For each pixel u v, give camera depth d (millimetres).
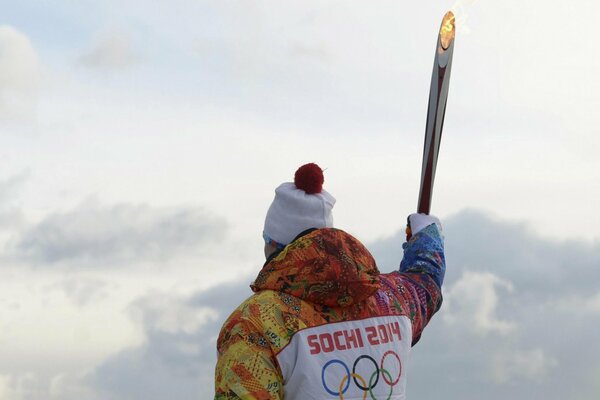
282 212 2674
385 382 2598
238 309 2561
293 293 2537
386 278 2877
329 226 2699
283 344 2484
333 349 2529
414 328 2854
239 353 2473
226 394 2463
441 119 3355
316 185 2682
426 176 3312
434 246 3094
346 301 2555
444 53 3373
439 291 2994
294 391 2506
